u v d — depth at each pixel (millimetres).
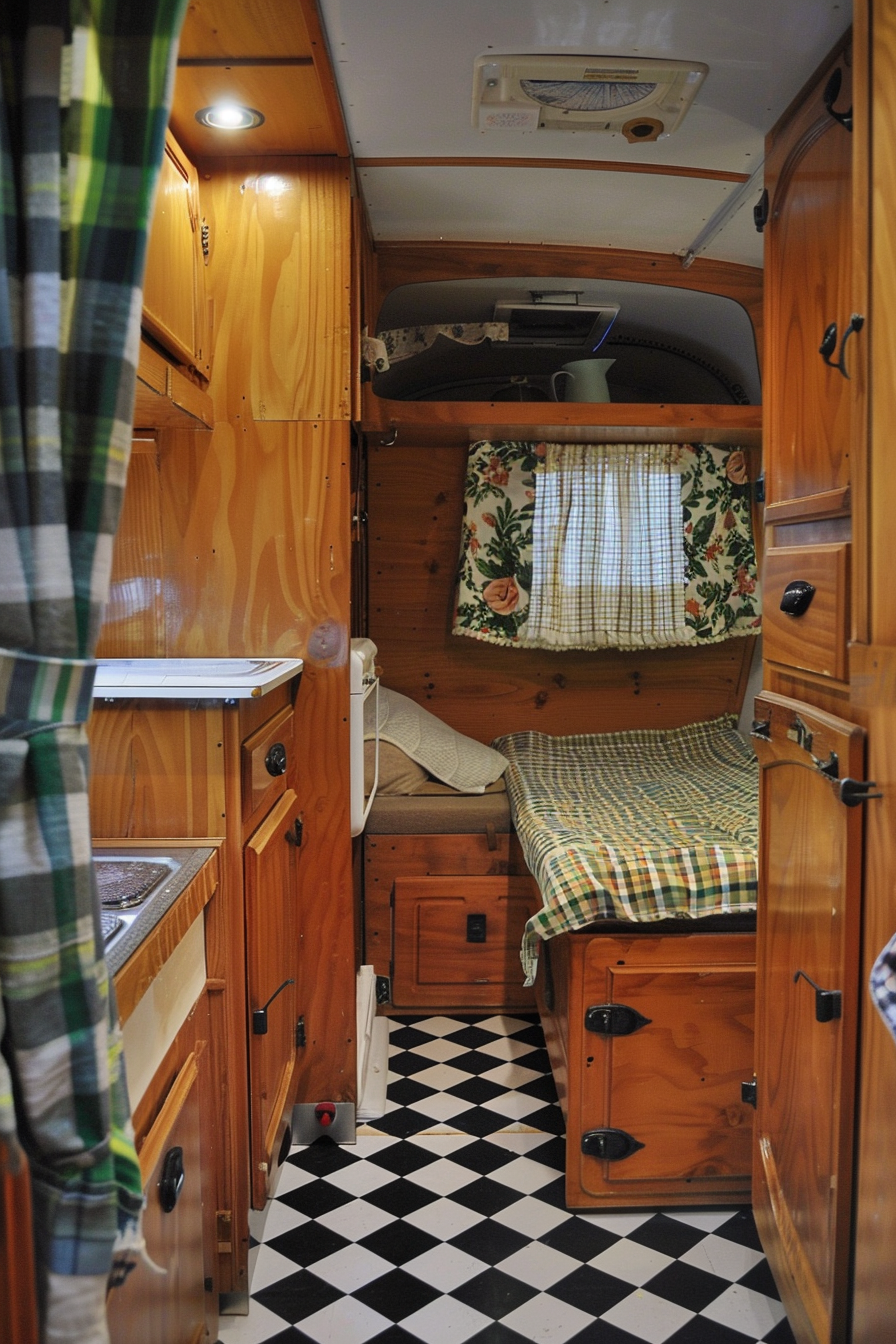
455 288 3057
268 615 2229
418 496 3582
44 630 702
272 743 2006
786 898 1621
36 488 695
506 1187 2107
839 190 1393
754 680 3705
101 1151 708
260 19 1582
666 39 1683
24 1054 684
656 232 2729
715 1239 1947
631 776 3229
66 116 708
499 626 3443
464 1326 1694
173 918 1292
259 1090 1752
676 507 3426
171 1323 1216
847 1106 1276
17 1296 663
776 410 1716
